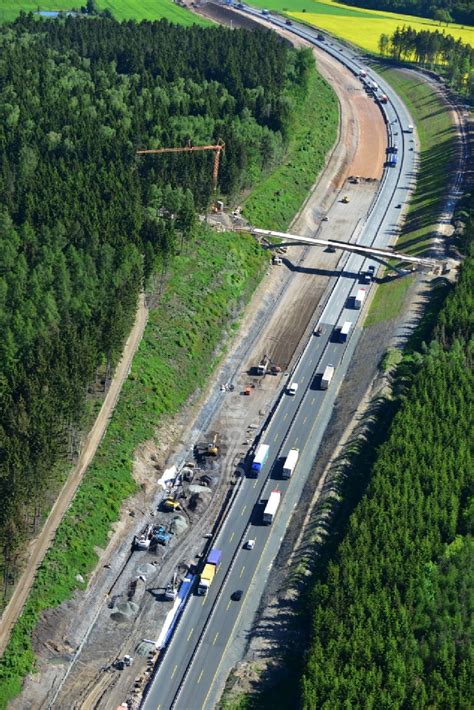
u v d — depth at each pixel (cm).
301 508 17950
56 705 14112
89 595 15825
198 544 17262
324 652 14112
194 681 14700
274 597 16050
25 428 15962
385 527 16100
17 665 14275
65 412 17112
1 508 15112
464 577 15375
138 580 16338
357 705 13312
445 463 17500
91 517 16812
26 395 16912
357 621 14538
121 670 14838
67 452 17388
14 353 18150
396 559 15600
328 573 15325
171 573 16650
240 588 16338
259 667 14862
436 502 16712
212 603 16025
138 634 15512
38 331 18488
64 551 16050
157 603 16075
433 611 14875
